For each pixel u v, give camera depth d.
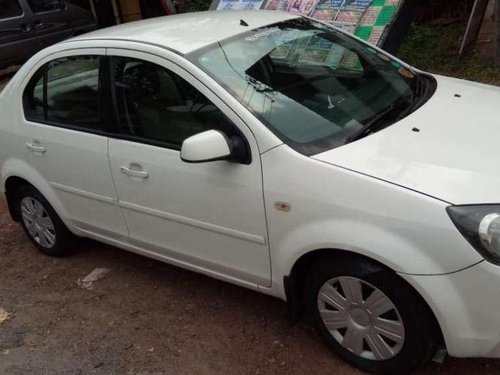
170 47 3.24
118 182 3.51
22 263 4.48
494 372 2.81
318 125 2.96
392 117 3.10
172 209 3.29
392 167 2.61
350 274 2.71
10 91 4.16
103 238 3.94
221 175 2.97
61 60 3.78
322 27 3.82
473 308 2.41
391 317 2.70
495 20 6.60
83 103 3.66
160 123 3.26
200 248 3.29
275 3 6.94
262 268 3.04
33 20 10.66
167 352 3.27
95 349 3.38
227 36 3.36
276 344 3.20
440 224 2.39
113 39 3.53
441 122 2.98
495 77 6.49
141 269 4.14
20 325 3.71
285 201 2.77
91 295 3.92
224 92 2.99
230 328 3.38
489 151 2.68
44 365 3.31
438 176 2.52
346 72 3.46
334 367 2.97
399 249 2.48
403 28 6.31
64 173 3.86
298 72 3.31
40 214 4.36
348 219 2.60
